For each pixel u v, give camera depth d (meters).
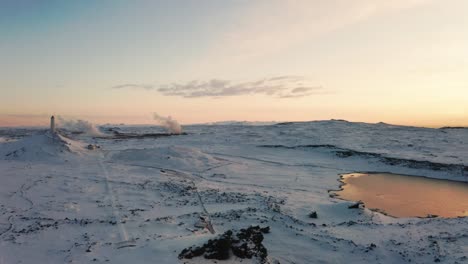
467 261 16.08
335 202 31.14
